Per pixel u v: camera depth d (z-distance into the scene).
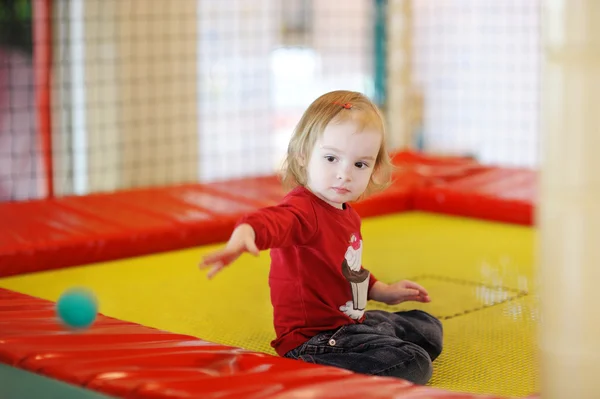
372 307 3.00
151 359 1.91
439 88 7.45
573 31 1.54
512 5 7.14
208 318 2.91
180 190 4.66
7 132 6.64
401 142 6.30
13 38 6.59
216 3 6.78
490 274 3.50
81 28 6.02
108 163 6.16
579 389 1.61
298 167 2.34
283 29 7.71
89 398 1.76
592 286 1.58
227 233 4.05
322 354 2.21
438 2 7.38
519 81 7.18
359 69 7.81
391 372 2.14
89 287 3.29
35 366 1.87
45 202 4.28
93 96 6.08
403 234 4.30
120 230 3.77
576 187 1.57
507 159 7.31
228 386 1.72
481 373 2.36
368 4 7.52
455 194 4.75
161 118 6.31
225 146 6.99
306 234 2.23
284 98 7.87
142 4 6.12
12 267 3.43
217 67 6.85
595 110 1.55
